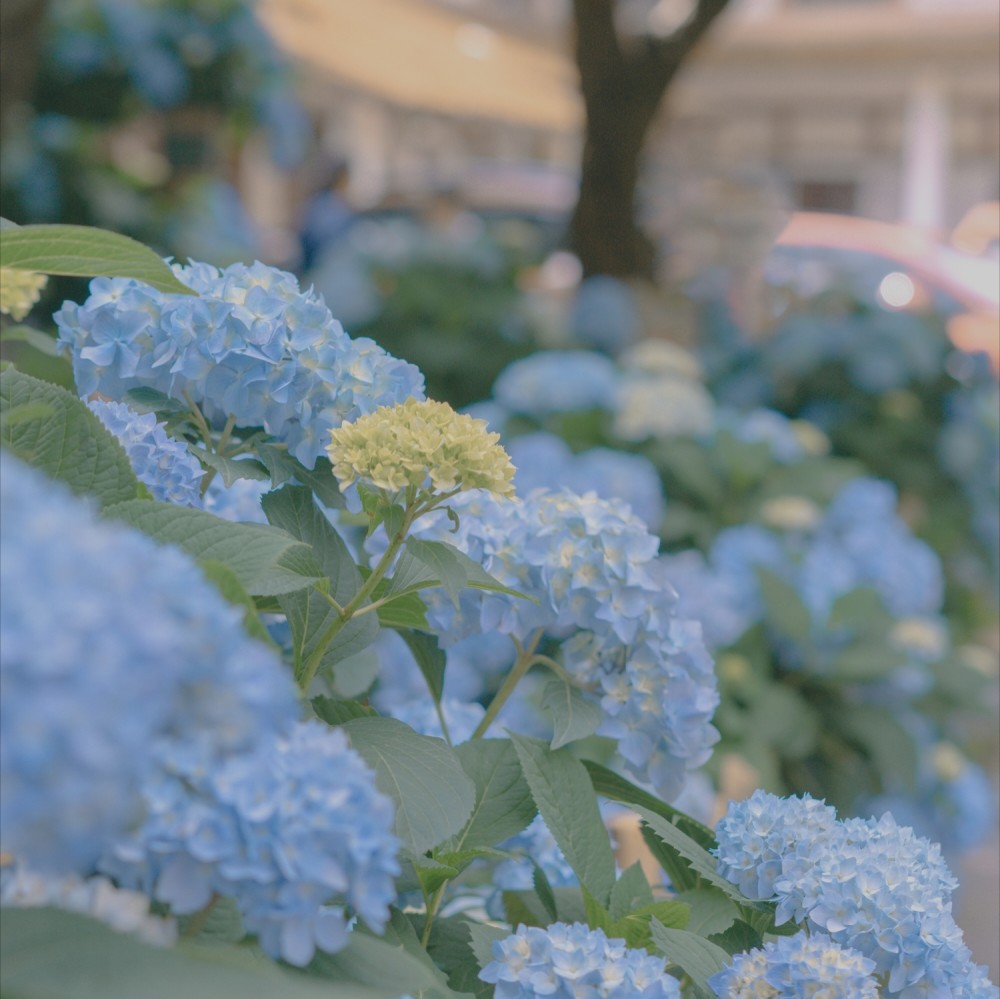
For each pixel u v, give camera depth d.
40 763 0.51
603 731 1.25
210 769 0.65
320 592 1.11
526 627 1.24
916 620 3.73
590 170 6.66
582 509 1.26
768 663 3.51
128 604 0.55
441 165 12.64
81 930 0.60
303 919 0.68
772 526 3.99
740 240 6.62
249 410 1.12
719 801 2.56
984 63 19.06
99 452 0.97
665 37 6.53
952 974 1.03
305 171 11.98
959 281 9.26
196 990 0.58
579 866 1.17
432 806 0.99
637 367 4.75
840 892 1.03
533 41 17.14
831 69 19.34
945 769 3.49
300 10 12.02
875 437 4.93
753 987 0.98
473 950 1.14
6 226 0.98
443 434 1.02
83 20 5.90
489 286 6.05
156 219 5.91
